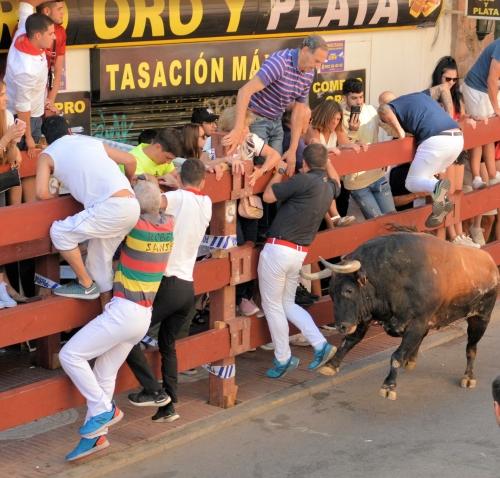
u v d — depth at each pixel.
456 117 11.91
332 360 8.59
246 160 8.26
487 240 12.09
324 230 9.31
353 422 8.39
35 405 7.16
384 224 9.66
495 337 10.42
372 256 8.23
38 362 9.22
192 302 7.80
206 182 7.96
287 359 8.74
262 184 8.52
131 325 7.16
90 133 11.12
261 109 8.91
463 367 9.67
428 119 9.90
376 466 7.60
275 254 8.40
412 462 7.66
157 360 8.05
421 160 9.93
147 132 10.02
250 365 9.43
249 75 12.22
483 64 11.54
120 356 7.36
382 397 8.90
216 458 7.70
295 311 8.67
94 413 7.29
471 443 8.01
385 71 13.82
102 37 10.78
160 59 11.35
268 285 8.51
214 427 8.16
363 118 10.58
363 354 9.77
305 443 7.98
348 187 10.52
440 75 11.88
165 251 7.23
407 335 8.34
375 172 10.48
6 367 9.21
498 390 5.05
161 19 11.14
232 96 12.34
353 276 8.13
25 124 8.38
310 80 8.90
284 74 8.70
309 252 8.98
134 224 7.05
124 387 7.75
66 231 6.95
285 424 8.33
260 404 8.55
